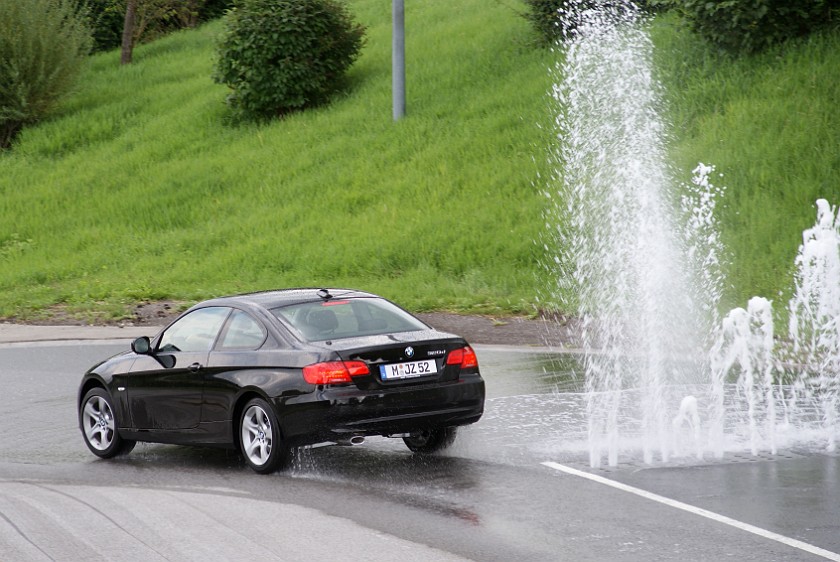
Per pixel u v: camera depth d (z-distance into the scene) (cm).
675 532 1116
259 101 5425
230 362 1521
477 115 4809
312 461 1537
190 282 3938
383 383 1438
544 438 1625
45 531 1184
